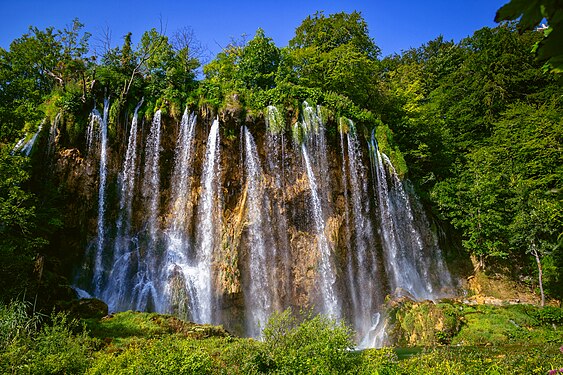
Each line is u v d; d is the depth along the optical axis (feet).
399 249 88.63
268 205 76.43
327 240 78.28
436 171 109.81
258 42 97.30
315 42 117.19
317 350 29.78
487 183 92.94
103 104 74.13
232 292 67.77
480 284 88.22
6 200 48.80
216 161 75.92
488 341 56.90
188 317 63.72
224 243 71.31
